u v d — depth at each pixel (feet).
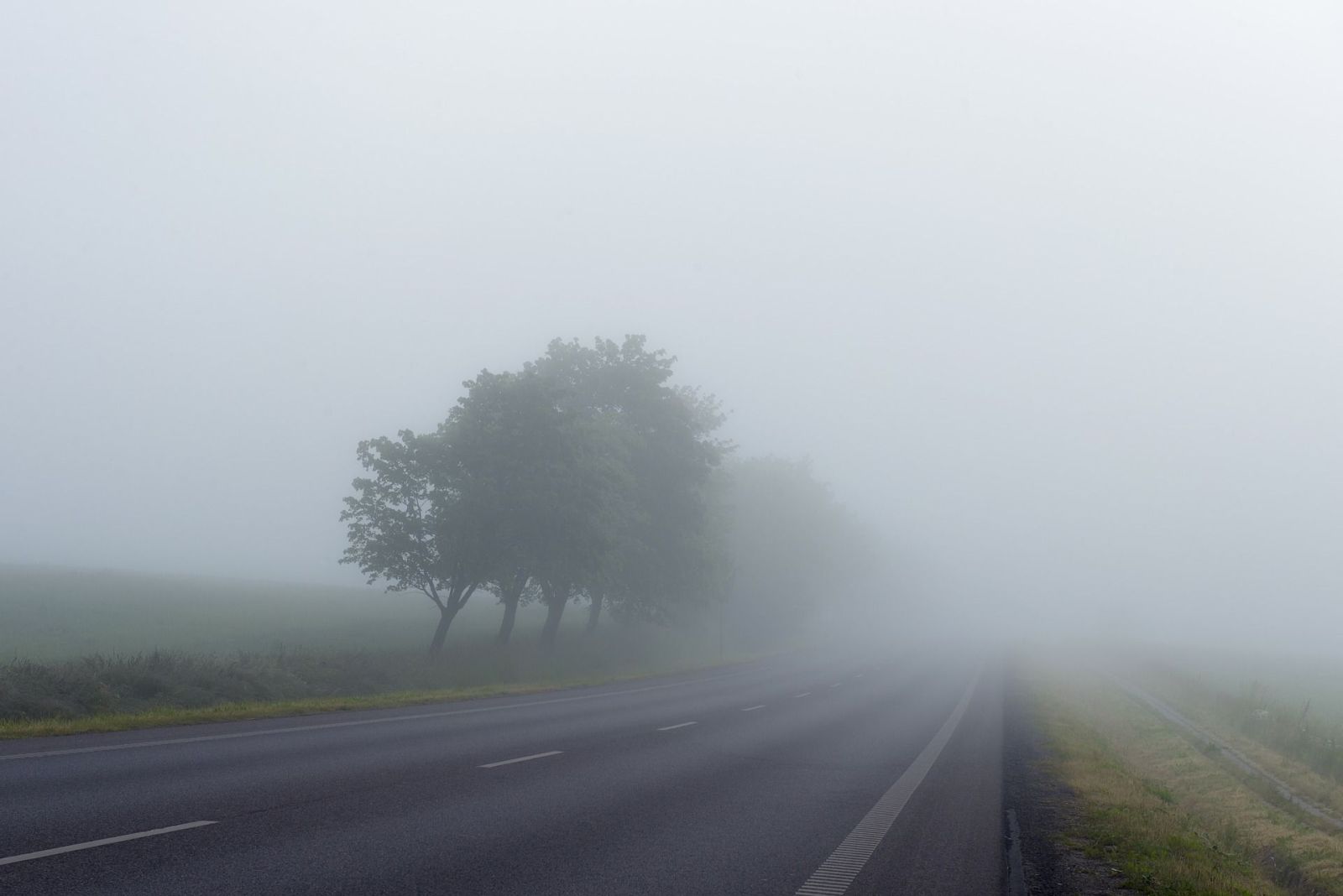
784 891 26.94
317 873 25.35
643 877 27.35
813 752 59.47
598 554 123.75
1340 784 68.44
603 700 91.20
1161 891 29.48
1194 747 83.66
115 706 64.44
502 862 27.94
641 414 165.68
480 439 116.78
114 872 24.22
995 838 36.60
